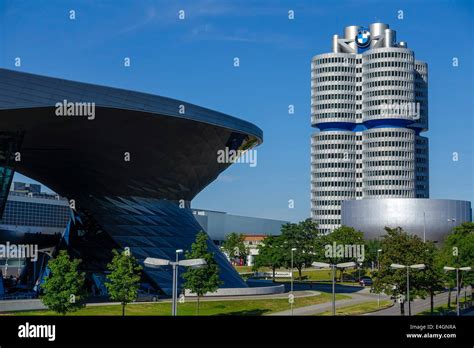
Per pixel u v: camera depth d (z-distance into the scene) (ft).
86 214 278.05
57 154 255.70
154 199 293.64
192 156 274.98
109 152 255.50
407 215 645.51
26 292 263.90
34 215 472.85
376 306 287.28
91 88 216.95
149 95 230.89
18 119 215.72
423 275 243.40
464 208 653.71
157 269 268.62
